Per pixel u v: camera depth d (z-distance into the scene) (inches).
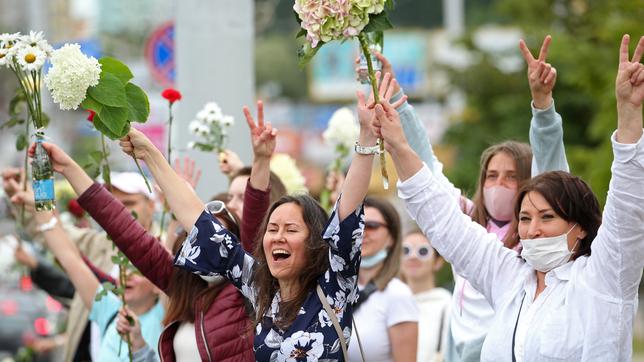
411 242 731.4
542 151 561.3
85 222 859.4
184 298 555.8
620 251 438.6
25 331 1251.8
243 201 592.7
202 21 806.5
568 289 452.8
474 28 2283.5
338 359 489.4
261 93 3927.2
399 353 617.0
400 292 626.2
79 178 563.2
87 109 543.2
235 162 698.2
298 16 481.7
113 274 713.0
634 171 432.8
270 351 493.0
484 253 476.7
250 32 813.2
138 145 549.3
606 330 442.9
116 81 534.6
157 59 1159.6
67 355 754.2
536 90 550.0
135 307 647.8
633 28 1462.8
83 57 525.7
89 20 2716.5
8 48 549.6
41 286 861.8
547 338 448.8
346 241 487.5
